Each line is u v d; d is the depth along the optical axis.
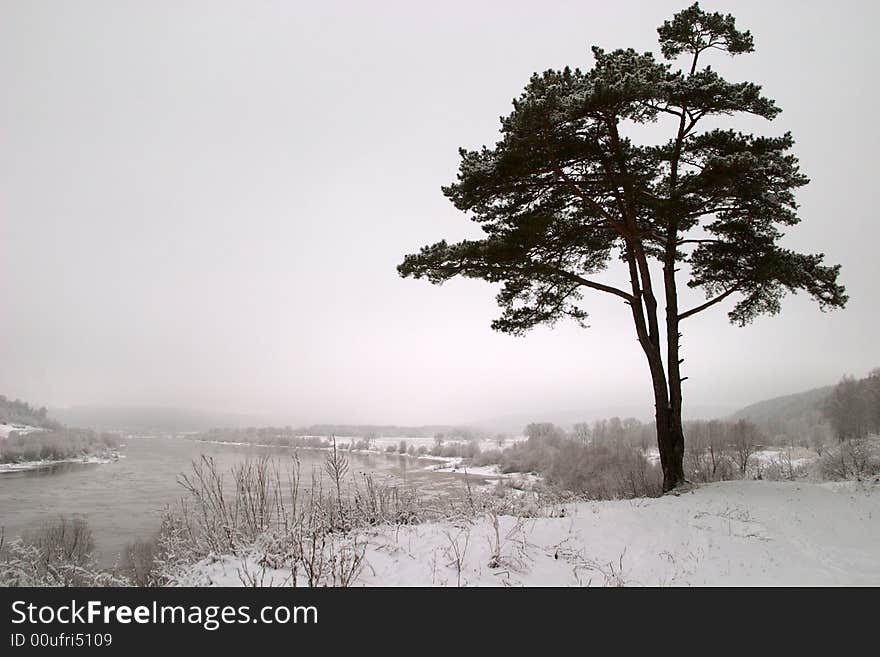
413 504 9.18
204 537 7.53
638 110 11.80
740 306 13.69
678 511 9.16
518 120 10.80
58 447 85.94
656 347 12.65
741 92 11.66
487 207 12.82
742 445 32.72
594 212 13.21
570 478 40.00
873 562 7.07
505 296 13.89
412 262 12.81
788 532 8.28
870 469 17.25
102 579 6.52
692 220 12.58
